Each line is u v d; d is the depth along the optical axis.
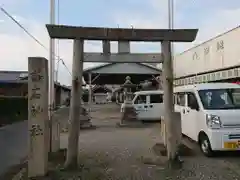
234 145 6.65
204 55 17.83
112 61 6.25
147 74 25.45
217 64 16.03
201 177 5.39
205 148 7.15
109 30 6.07
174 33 6.27
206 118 7.05
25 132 7.33
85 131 12.85
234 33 14.05
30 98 5.29
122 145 9.01
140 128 13.95
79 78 5.97
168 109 6.30
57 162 6.55
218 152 7.52
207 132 6.95
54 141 7.34
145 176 5.48
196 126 7.82
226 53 14.95
